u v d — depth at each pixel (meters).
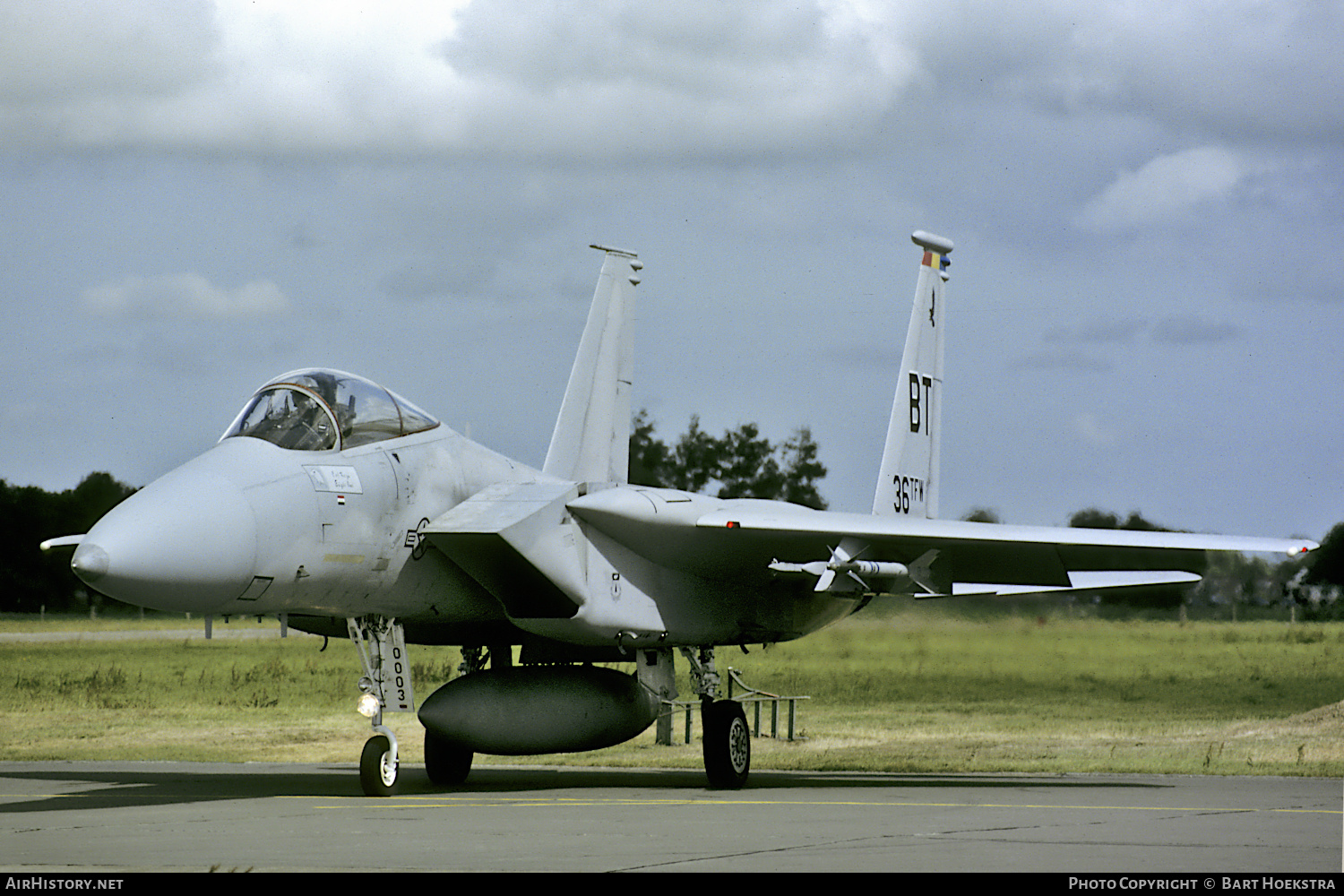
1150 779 52.69
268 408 43.34
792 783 51.28
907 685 103.62
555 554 45.69
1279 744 66.19
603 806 41.19
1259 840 33.34
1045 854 30.72
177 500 38.19
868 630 105.31
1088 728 77.19
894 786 49.59
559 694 49.44
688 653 52.03
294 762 62.50
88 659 143.00
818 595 55.78
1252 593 127.75
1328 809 40.72
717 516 48.34
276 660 140.12
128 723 79.88
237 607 40.31
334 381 44.78
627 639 48.41
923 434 63.31
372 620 46.22
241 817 37.75
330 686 109.25
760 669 112.94
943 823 36.56
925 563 51.94
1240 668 111.81
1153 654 111.94
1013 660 104.88
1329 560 127.31
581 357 61.25
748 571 51.97
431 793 46.72
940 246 64.19
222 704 93.56
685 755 66.38
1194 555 51.50
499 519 44.78
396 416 46.28
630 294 63.81
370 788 44.00
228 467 40.34
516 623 47.22
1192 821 37.41
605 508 46.66
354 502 42.78
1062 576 54.88
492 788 49.56
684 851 30.98
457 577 47.09
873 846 32.03
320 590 42.25
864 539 49.03
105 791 46.06
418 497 45.22
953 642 105.38
